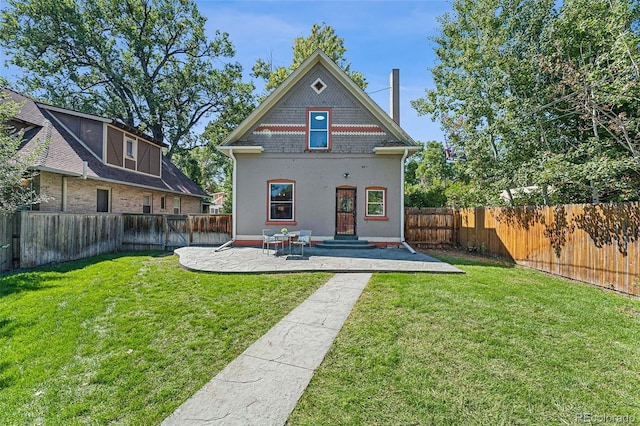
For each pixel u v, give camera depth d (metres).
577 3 8.56
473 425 2.46
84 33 20.47
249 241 11.95
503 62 10.60
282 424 2.47
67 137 12.51
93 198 12.45
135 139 15.40
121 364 3.41
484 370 3.21
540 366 3.29
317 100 12.11
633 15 7.51
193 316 4.70
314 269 7.43
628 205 6.08
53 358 3.56
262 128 12.05
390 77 13.73
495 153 12.12
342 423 2.48
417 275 7.13
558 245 7.79
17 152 7.74
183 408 2.68
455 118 15.05
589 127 8.84
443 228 13.22
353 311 4.85
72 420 2.57
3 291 6.00
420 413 2.59
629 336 4.02
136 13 22.45
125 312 4.88
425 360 3.40
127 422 2.54
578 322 4.48
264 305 5.16
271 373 3.20
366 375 3.14
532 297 5.61
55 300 5.45
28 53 20.45
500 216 10.27
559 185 9.10
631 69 6.83
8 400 2.82
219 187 42.66
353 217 11.98
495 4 11.66
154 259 9.60
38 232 8.47
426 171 24.36
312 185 11.99
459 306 5.02
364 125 12.02
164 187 17.00
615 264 6.29
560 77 9.46
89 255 10.28
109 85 22.88
